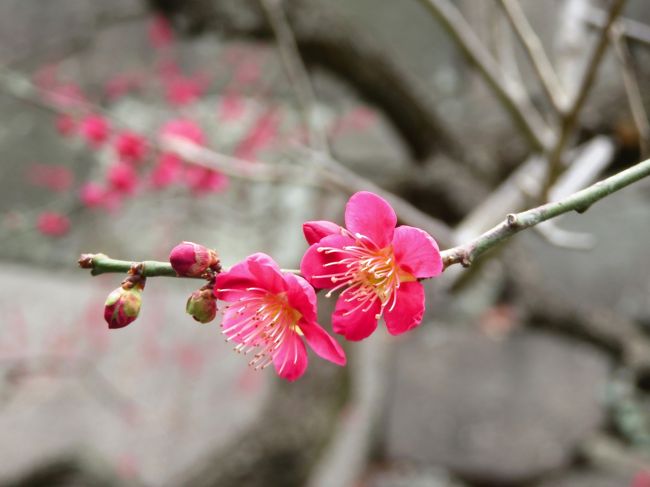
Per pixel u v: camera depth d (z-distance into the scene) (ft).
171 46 3.36
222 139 3.24
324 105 3.46
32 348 2.67
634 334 3.56
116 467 2.48
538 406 3.13
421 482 2.97
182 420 2.58
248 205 3.17
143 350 2.71
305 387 2.78
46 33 3.32
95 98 3.29
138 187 2.27
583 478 2.94
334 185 2.09
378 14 3.79
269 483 2.59
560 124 1.68
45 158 3.14
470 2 3.22
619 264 3.76
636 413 3.22
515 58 3.44
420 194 3.43
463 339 3.35
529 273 3.51
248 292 1.07
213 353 2.71
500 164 3.55
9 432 2.45
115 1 3.36
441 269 1.03
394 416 3.15
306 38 3.19
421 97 3.39
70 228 3.08
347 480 2.76
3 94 3.19
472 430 3.07
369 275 1.06
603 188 1.04
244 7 3.21
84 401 2.58
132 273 1.06
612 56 3.12
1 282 2.86
